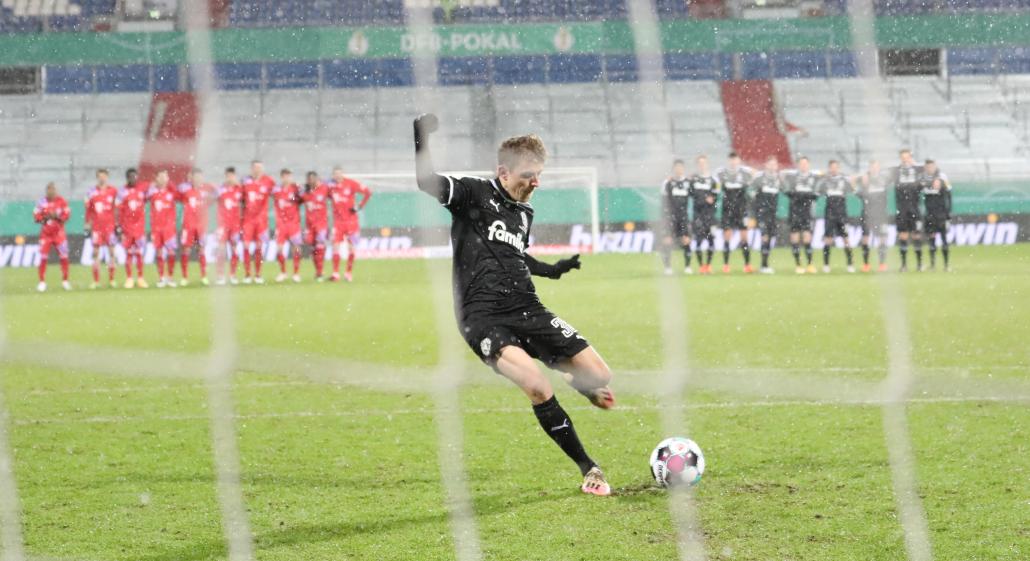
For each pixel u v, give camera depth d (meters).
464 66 48.22
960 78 48.91
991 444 10.54
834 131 48.47
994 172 45.59
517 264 9.24
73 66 43.03
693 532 7.84
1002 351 16.95
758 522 8.08
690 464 9.06
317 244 33.53
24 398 14.09
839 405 12.72
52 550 7.62
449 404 13.30
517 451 10.68
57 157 43.50
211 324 22.27
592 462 9.08
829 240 34.25
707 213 33.72
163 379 15.52
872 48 18.34
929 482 9.13
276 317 23.23
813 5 48.53
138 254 32.19
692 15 48.72
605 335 19.50
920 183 32.53
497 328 9.05
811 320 21.34
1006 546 7.39
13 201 41.34
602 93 48.47
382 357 17.45
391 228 42.69
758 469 9.72
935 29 45.34
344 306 25.39
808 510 8.38
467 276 9.22
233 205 32.84
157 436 11.67
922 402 12.81
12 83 44.38
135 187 32.00
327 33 45.19
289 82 46.31
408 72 47.12
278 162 44.84
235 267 33.44
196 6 21.36
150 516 8.48
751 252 43.19
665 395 13.55
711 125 48.31
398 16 46.97
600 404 9.43
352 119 46.25
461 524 8.14
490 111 47.72
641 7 47.69
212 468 10.12
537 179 9.20
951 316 21.53
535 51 47.28
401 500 8.88
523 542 7.66
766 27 47.09
